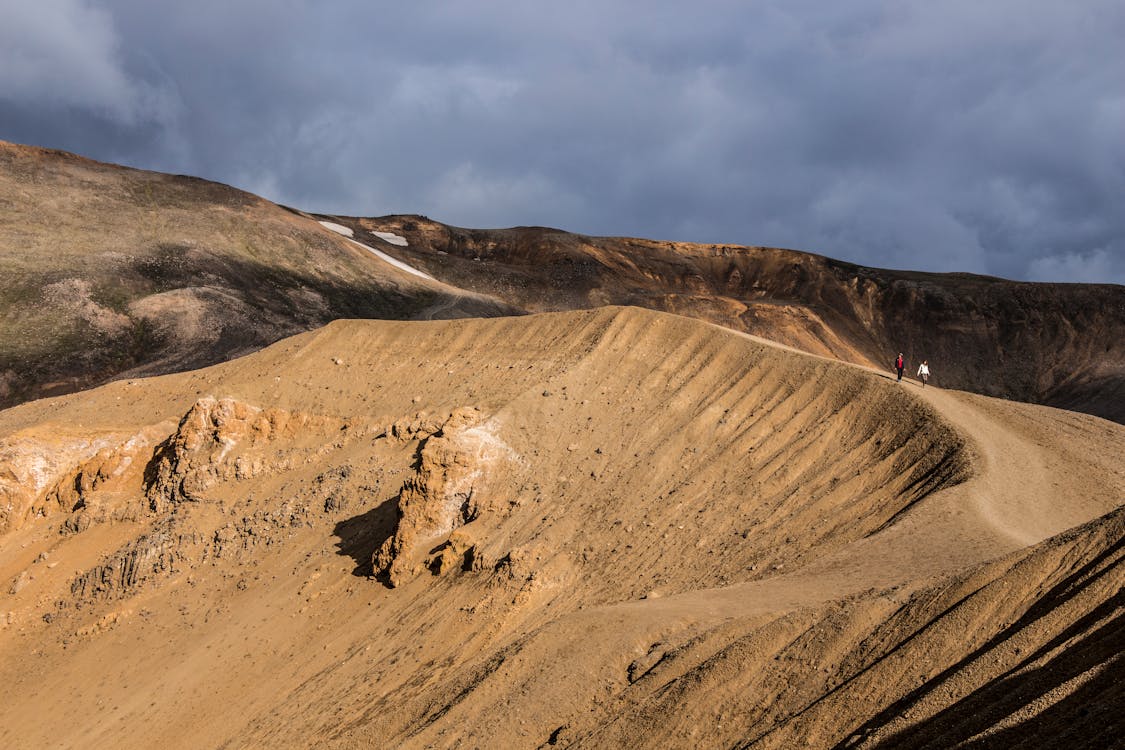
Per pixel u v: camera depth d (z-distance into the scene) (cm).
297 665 3394
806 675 1856
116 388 6325
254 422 5094
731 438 3872
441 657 3050
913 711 1553
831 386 3856
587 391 4494
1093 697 1296
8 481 5116
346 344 5862
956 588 1816
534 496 3803
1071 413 4100
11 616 4378
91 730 3475
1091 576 1585
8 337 9894
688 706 1908
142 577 4372
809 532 3056
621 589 3102
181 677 3594
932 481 3059
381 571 3703
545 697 2225
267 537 4356
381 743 2497
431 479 3812
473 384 4991
